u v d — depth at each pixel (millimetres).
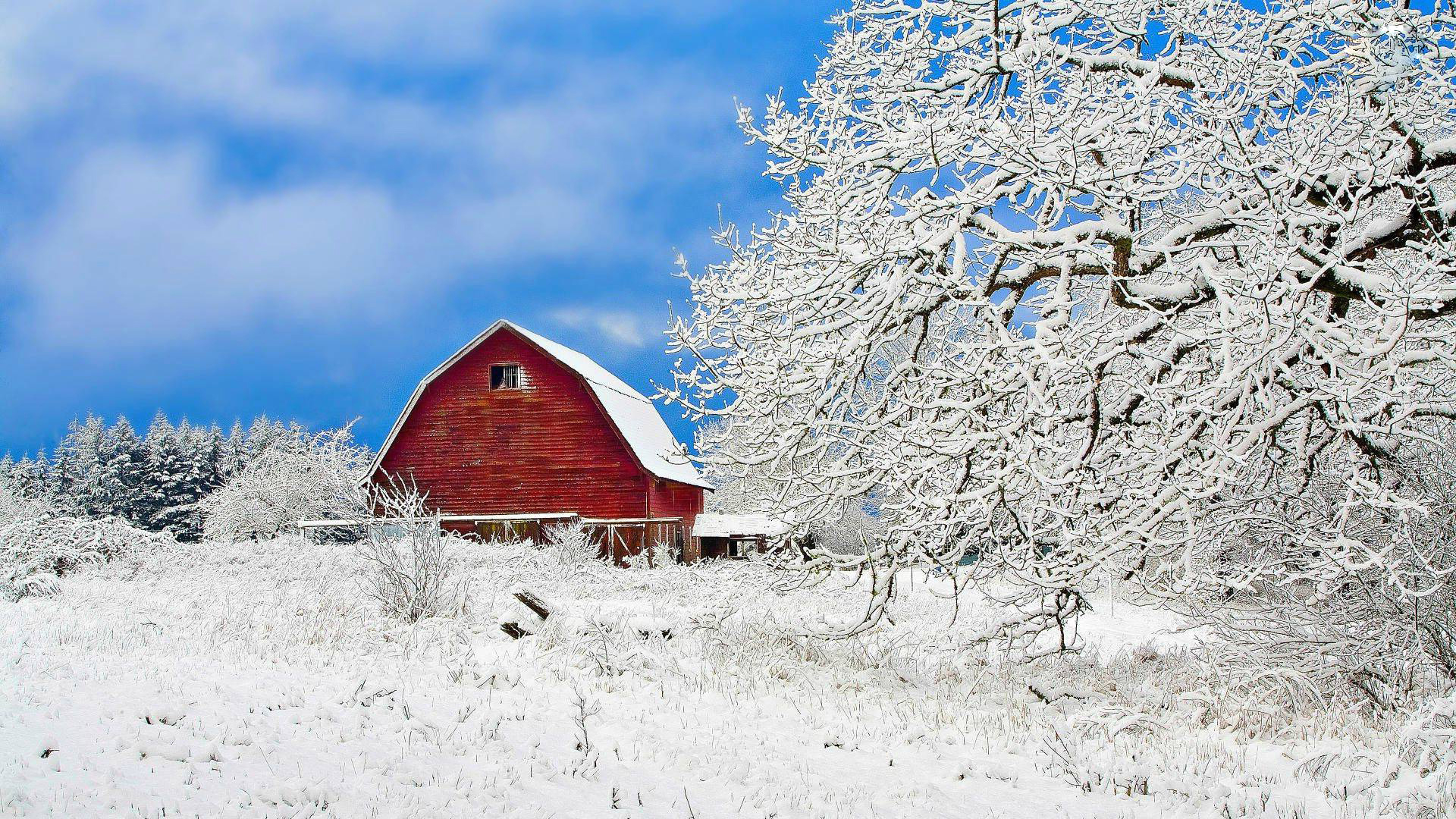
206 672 8344
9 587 15742
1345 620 8852
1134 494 8336
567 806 5734
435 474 32531
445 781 5855
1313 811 6367
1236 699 9102
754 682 9812
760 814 5895
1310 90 9578
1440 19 8523
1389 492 7594
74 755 5406
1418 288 7559
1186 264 9203
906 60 10641
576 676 9383
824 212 9977
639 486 31375
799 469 10406
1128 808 6438
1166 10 9930
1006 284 10086
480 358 32688
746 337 10188
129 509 78750
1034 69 9102
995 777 7137
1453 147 8609
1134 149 9133
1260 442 8836
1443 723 6949
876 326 9852
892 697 9844
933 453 9172
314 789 5238
